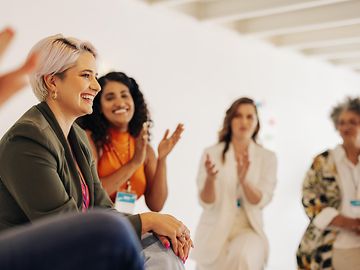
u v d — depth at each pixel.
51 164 1.68
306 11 5.52
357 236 3.41
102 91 3.16
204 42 5.68
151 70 5.09
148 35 5.05
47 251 0.83
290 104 7.09
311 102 7.54
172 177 5.34
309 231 3.56
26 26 4.02
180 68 5.41
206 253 3.71
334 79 8.08
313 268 3.48
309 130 7.54
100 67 4.58
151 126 3.40
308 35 6.42
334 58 7.68
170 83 5.30
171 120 5.31
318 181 3.57
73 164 1.81
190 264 4.41
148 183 3.37
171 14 5.29
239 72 6.17
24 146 1.66
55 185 1.66
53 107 1.89
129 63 4.87
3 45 0.83
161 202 3.32
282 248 7.05
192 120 5.55
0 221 1.72
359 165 3.49
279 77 6.85
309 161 7.57
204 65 5.69
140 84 4.97
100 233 0.87
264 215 6.73
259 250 3.62
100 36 4.60
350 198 3.48
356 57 7.63
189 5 5.47
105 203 2.00
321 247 3.47
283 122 6.98
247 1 5.17
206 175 3.90
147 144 3.39
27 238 0.84
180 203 5.43
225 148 3.88
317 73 7.65
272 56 6.71
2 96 0.79
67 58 1.87
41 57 1.86
